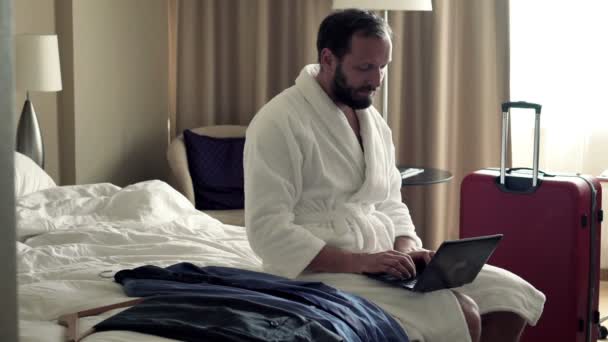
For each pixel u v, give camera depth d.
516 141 4.59
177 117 4.78
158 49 4.71
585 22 4.42
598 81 4.46
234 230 3.10
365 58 2.17
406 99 4.61
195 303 1.78
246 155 2.22
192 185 4.25
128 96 4.48
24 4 3.92
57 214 3.05
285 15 4.64
